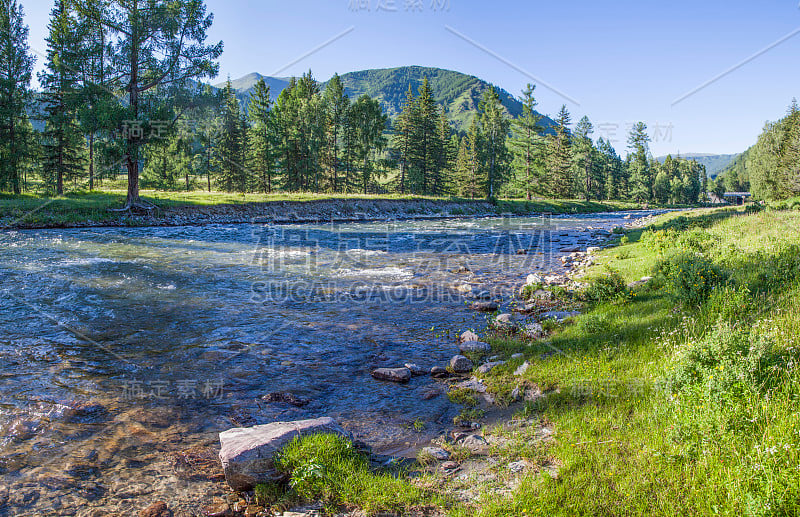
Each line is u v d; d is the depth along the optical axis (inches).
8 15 1675.7
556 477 163.2
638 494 147.5
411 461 191.8
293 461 174.2
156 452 197.5
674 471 157.2
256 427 199.3
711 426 167.2
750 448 155.3
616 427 197.5
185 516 153.7
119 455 193.9
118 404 245.4
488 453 194.1
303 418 236.4
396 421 234.8
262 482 169.3
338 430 204.7
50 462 186.7
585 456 174.2
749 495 129.3
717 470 150.9
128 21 1280.8
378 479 171.6
